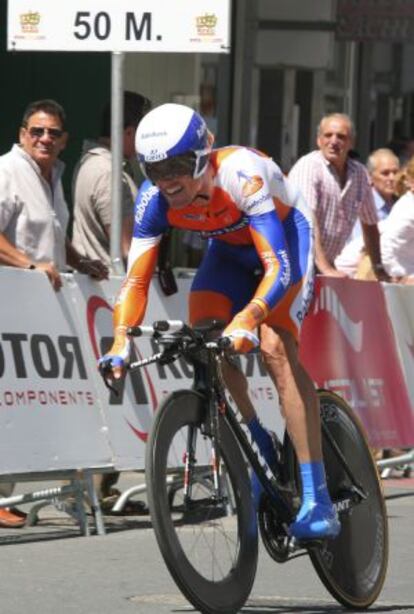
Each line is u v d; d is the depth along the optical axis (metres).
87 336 10.34
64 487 10.05
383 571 8.18
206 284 7.87
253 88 20.64
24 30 11.00
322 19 19.38
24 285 9.90
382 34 19.77
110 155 11.71
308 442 7.57
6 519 10.38
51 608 7.70
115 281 10.63
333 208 13.16
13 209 10.65
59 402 9.99
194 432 7.27
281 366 7.59
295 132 21.88
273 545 7.68
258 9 19.61
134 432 10.51
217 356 7.41
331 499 7.88
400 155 19.70
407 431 12.97
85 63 17.69
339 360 12.26
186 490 7.16
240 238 7.68
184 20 10.82
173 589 8.26
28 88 17.77
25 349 9.84
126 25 10.89
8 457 9.60
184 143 7.05
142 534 10.06
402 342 13.17
